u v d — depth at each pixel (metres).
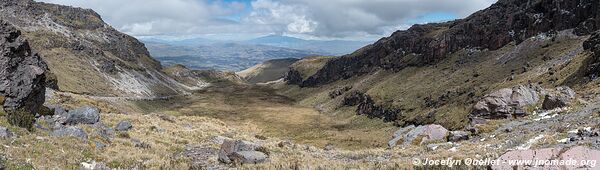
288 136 139.75
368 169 22.62
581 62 91.38
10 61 27.89
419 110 149.88
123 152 24.36
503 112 49.94
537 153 16.47
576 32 141.62
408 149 34.72
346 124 174.62
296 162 24.06
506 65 152.38
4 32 28.89
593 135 25.48
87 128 28.80
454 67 185.12
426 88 173.75
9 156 18.02
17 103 26.83
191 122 46.56
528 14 171.75
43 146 21.25
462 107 119.94
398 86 198.25
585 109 38.75
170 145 29.97
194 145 31.34
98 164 21.05
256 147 27.83
